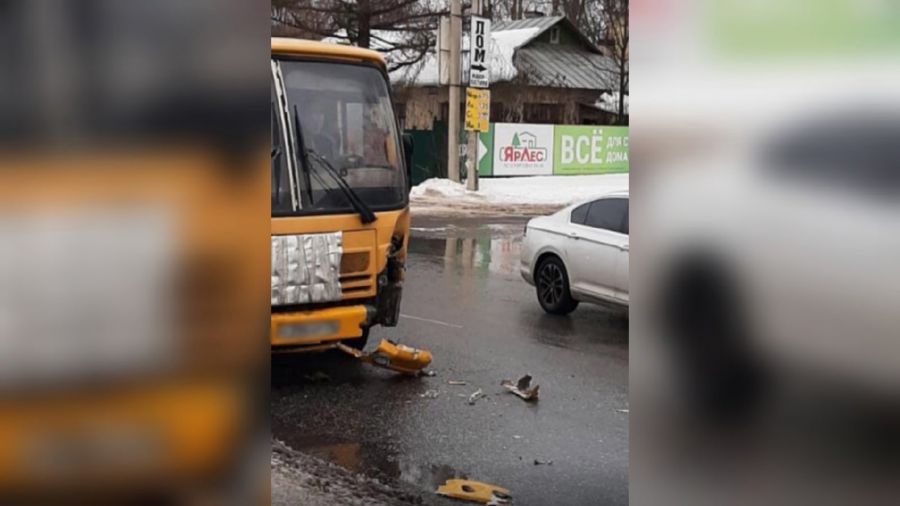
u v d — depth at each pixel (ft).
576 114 117.19
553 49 120.67
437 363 23.24
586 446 16.98
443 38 79.30
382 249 21.40
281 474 14.79
